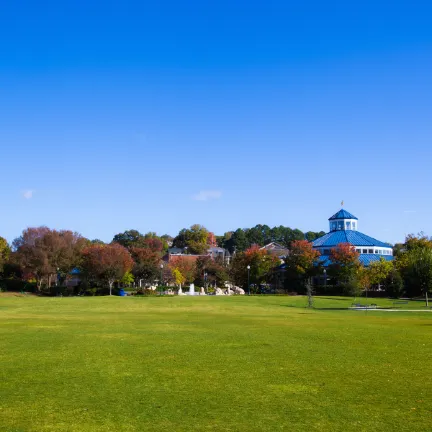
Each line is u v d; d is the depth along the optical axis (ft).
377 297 324.39
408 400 50.78
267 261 389.39
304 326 121.90
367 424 43.14
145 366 67.21
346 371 64.44
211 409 47.52
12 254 396.57
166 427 42.29
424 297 306.76
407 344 88.89
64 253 384.06
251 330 111.24
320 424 43.16
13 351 79.10
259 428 42.14
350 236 446.19
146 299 271.69
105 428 41.96
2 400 50.21
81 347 83.51
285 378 60.29
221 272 420.36
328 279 393.70
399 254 414.21
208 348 82.79
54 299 270.67
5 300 260.01
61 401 49.96
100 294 369.71
